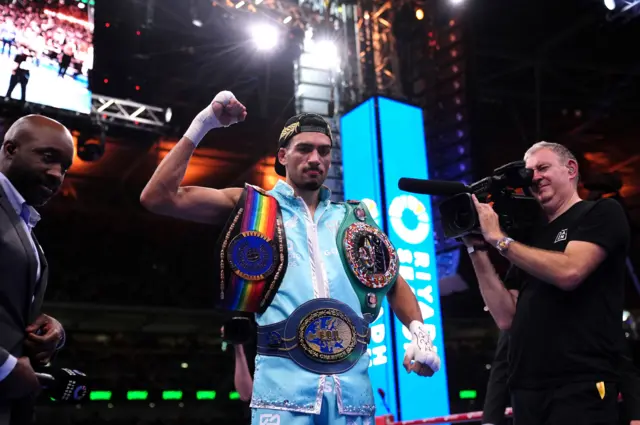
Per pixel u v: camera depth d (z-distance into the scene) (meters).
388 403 6.47
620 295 2.38
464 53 9.40
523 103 13.45
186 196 2.04
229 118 2.08
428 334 2.04
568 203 2.57
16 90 7.71
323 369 1.89
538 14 11.64
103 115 9.05
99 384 12.67
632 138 13.91
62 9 8.20
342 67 9.28
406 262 7.03
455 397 13.96
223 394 13.66
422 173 7.52
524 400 2.38
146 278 14.52
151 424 12.81
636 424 2.24
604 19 11.21
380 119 7.41
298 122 2.14
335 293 1.99
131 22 10.73
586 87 13.27
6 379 1.81
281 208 2.09
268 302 1.96
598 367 2.25
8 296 1.89
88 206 14.48
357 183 7.51
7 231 1.93
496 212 2.53
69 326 12.85
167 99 12.27
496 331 14.98
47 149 2.02
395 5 9.34
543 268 2.28
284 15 9.30
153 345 13.64
